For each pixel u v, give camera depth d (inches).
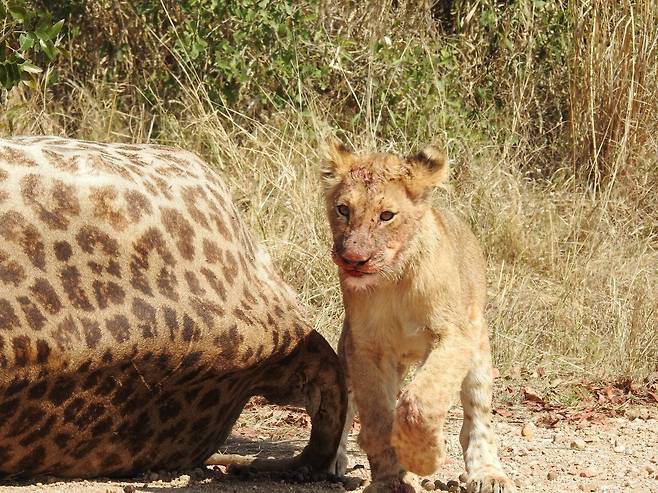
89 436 296.7
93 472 308.3
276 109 709.9
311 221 599.2
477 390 357.7
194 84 722.8
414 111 734.5
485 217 666.2
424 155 339.3
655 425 458.0
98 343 282.4
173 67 737.6
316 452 354.6
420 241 332.2
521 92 769.6
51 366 275.6
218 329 304.7
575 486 356.2
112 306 287.4
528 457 399.9
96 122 671.1
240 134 698.2
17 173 285.0
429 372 319.6
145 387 298.5
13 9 506.0
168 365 297.4
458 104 746.2
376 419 327.3
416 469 304.3
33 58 701.9
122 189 299.3
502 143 766.5
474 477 339.6
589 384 522.9
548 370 538.9
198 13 720.3
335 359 346.3
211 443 337.4
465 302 359.6
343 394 348.5
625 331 559.8
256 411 462.3
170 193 312.5
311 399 348.2
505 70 807.7
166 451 320.8
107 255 291.3
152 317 292.4
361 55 749.3
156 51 730.8
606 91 762.8
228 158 655.1
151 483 316.5
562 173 743.7
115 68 733.3
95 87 702.5
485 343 366.0
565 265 631.2
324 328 534.3
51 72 677.3
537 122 798.5
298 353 336.5
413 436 299.6
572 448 415.5
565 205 707.4
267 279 343.9
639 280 621.0
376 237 327.3
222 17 715.4
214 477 340.2
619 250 648.4
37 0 724.7
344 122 727.7
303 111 716.0
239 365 311.6
